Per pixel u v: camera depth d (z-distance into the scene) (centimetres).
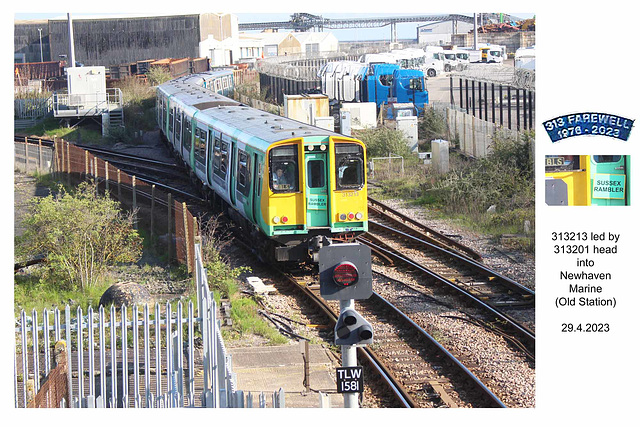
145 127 4347
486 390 1099
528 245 1930
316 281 1716
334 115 4278
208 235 1902
